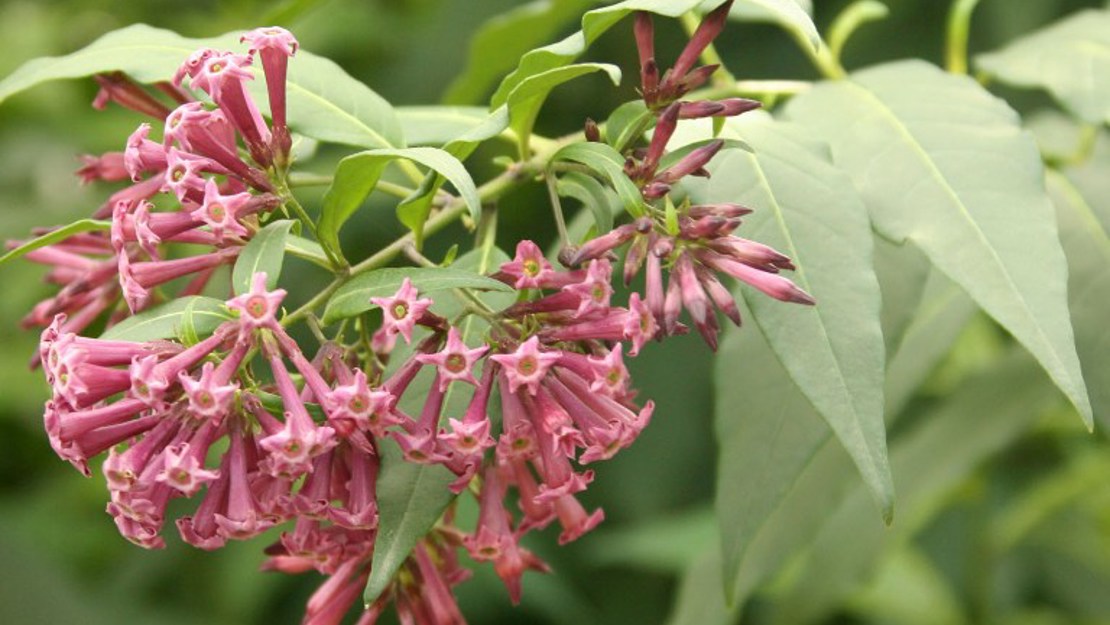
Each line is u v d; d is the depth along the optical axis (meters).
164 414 0.40
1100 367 0.50
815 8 0.78
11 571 0.76
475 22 0.81
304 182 0.44
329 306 0.40
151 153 0.42
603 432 0.40
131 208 0.45
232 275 0.41
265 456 0.40
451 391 0.42
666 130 0.41
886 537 0.59
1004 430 0.57
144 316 0.41
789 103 0.48
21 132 0.91
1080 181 0.53
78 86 0.94
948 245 0.44
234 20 0.95
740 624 0.73
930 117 0.46
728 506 0.47
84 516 0.83
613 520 0.79
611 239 0.40
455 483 0.40
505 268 0.40
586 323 0.40
